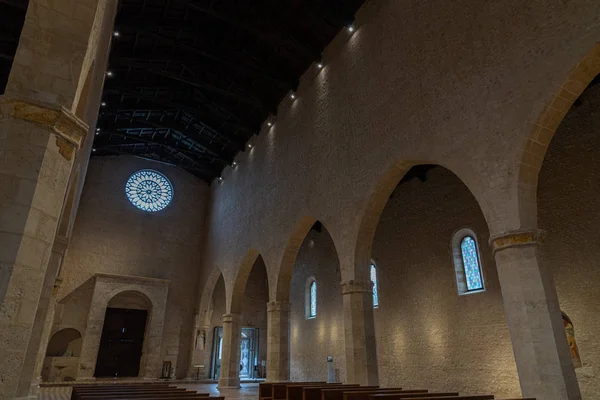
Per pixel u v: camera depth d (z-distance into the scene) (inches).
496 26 328.2
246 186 797.2
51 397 482.0
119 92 733.9
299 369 829.8
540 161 289.3
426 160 371.9
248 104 768.3
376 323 641.6
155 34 593.6
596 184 405.7
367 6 513.3
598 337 375.2
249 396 540.4
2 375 155.0
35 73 195.8
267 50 652.7
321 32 582.9
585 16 263.6
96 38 249.6
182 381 817.5
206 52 635.5
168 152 994.7
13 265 165.3
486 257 499.2
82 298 826.8
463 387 490.0
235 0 561.3
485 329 480.7
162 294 888.9
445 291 542.6
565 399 232.8
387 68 450.0
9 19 510.9
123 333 854.5
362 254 442.9
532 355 249.4
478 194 310.3
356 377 401.4
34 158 182.9
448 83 363.6
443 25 385.4
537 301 256.2
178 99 818.2
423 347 556.1
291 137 645.9
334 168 509.0
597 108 417.4
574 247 410.3
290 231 590.2
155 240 945.5
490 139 310.5
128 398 233.9
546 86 279.0
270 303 605.9
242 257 748.0
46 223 183.2
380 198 435.2
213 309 969.5
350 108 502.0
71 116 197.6
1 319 157.8
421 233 596.7
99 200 908.0
